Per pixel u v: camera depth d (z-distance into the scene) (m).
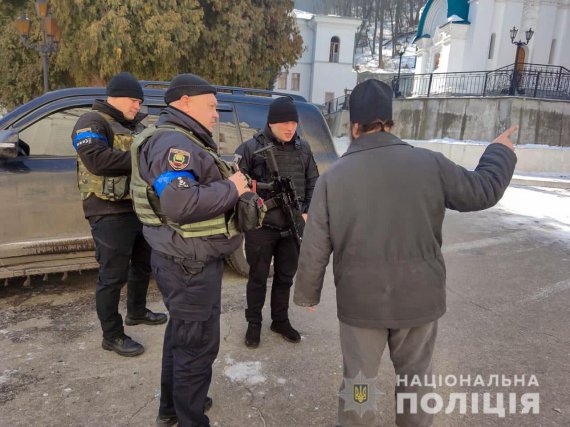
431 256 1.68
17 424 2.20
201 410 2.04
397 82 20.14
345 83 36.81
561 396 2.54
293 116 2.77
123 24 9.98
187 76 1.88
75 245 3.59
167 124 1.85
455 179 1.66
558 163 14.12
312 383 2.61
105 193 2.62
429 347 1.77
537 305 3.81
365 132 1.70
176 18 10.46
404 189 1.62
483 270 4.73
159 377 2.62
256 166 2.87
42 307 3.54
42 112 3.53
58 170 3.52
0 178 3.32
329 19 35.62
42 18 9.16
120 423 2.23
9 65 12.27
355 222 1.65
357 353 1.74
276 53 13.17
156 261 1.92
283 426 2.25
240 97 4.10
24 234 3.45
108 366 2.72
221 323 3.33
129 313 3.21
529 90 16.38
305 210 2.96
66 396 2.43
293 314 3.54
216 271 1.95
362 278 1.67
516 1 19.41
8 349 2.89
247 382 2.60
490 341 3.16
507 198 9.63
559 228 6.79
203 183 1.83
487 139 15.49
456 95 18.02
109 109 2.70
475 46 19.94
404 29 61.56
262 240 2.85
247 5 11.94
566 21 19.66
